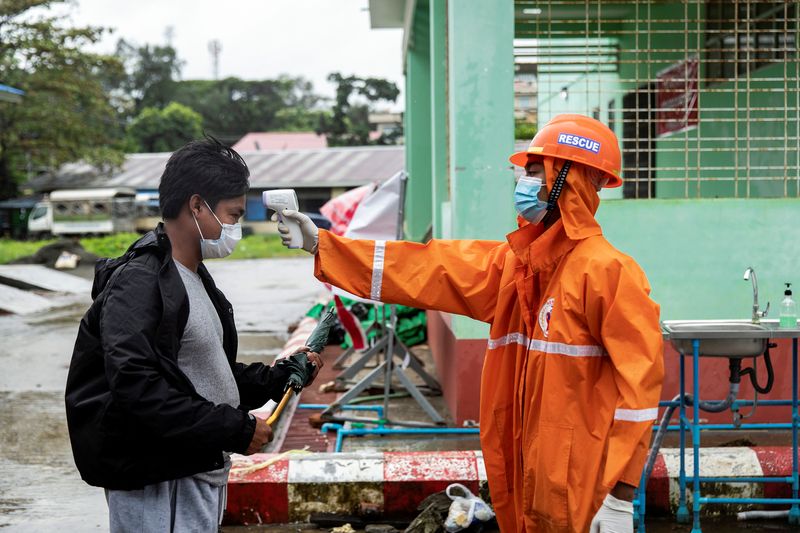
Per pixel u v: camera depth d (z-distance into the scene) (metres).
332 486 4.81
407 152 13.47
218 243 2.59
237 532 4.69
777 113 7.63
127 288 2.41
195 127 59.75
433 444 5.89
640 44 9.32
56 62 35.50
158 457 2.45
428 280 3.52
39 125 35.16
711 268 6.06
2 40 34.59
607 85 10.26
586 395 3.12
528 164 3.33
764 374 6.09
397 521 4.82
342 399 6.39
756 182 8.04
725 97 8.45
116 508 2.49
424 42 11.93
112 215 40.78
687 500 4.82
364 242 3.54
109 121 42.59
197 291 2.60
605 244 3.19
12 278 19.03
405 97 14.05
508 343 3.44
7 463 6.10
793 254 6.07
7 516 5.01
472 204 6.04
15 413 7.58
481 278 3.51
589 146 3.18
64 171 46.47
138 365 2.32
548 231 3.24
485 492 4.83
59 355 10.66
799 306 6.07
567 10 8.63
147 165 47.47
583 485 3.08
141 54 75.69
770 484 4.82
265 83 77.69
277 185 41.38
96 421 2.41
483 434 3.51
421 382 8.00
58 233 41.09
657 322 3.07
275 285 20.20
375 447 5.83
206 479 2.60
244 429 2.41
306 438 6.11
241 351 10.67
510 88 6.01
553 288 3.19
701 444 5.71
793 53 7.32
